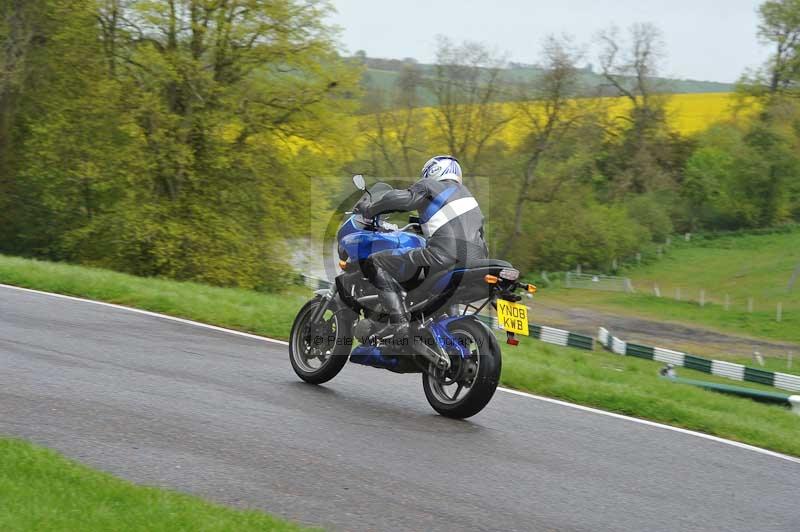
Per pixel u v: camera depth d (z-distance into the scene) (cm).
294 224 2964
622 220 5381
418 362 724
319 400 729
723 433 768
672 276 5416
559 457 641
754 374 2267
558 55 4650
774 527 542
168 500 462
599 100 4834
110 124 2925
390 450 613
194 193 2877
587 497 561
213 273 2805
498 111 4738
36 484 467
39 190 3225
